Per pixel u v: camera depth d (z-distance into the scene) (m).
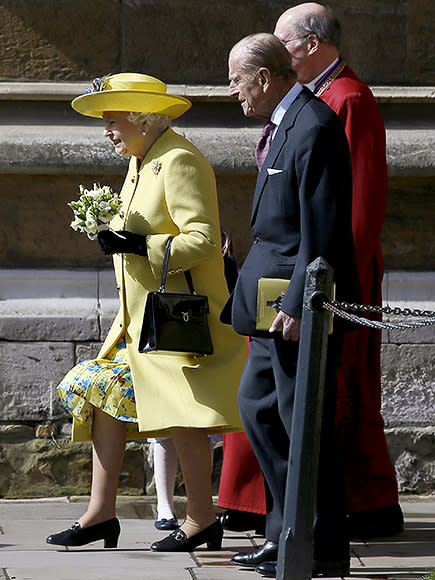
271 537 14.45
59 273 20.61
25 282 20.47
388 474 17.33
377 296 17.31
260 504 16.86
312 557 13.11
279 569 12.87
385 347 20.58
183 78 20.94
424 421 20.56
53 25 20.70
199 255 15.07
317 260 12.79
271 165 13.95
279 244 13.97
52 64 20.73
